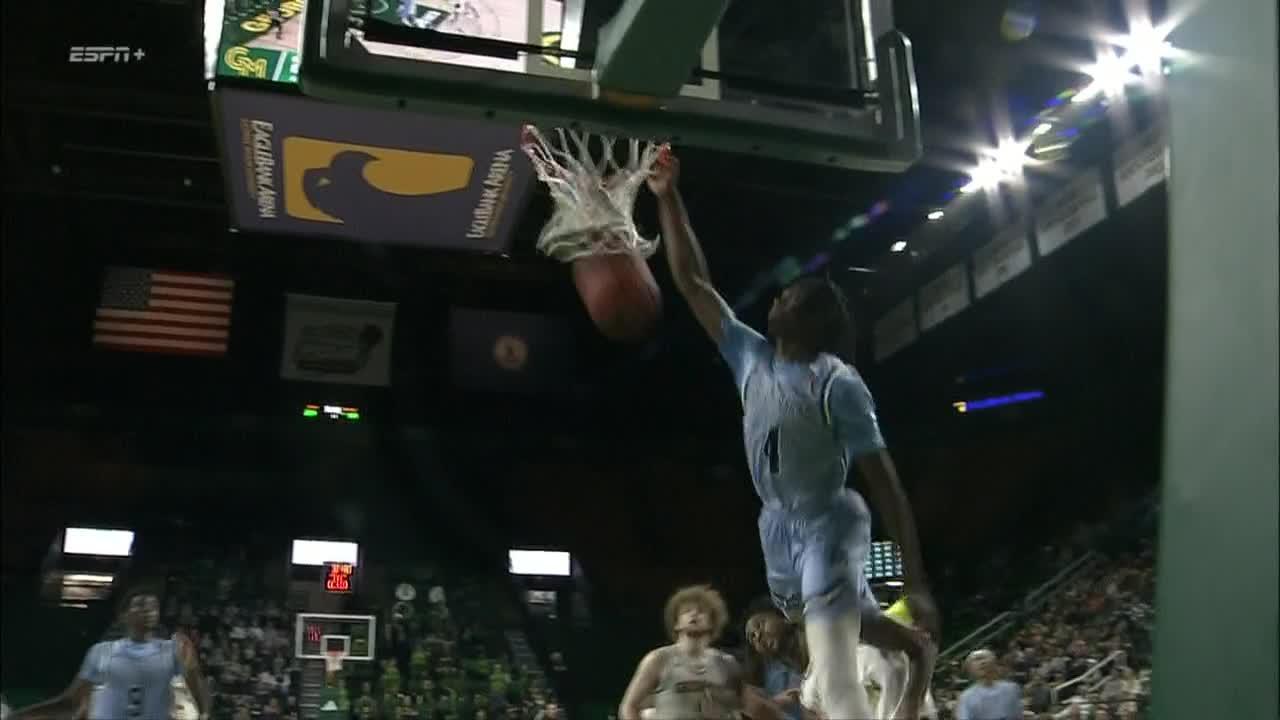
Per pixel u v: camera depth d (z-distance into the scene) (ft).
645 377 88.48
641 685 11.40
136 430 81.97
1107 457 66.69
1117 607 57.77
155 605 18.40
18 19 56.59
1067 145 59.36
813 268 76.18
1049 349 70.69
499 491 87.61
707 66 9.56
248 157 39.70
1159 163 54.29
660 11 8.39
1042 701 47.42
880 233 71.87
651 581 86.89
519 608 84.38
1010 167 61.26
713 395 89.61
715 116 9.39
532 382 86.02
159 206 76.74
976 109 58.39
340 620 79.56
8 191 70.85
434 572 85.20
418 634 80.94
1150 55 50.65
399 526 85.81
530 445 88.38
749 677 13.34
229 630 77.30
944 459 78.95
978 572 73.92
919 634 8.14
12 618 75.72
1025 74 55.72
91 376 81.10
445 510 86.58
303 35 9.21
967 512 76.69
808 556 7.47
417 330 86.69
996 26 52.65
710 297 8.34
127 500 81.05
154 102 59.31
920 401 80.33
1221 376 5.87
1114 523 64.69
